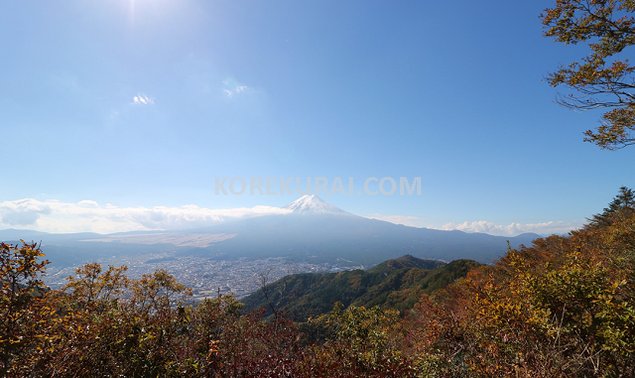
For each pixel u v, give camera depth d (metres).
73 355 3.49
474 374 4.36
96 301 5.39
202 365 4.14
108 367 3.58
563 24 6.74
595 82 6.59
